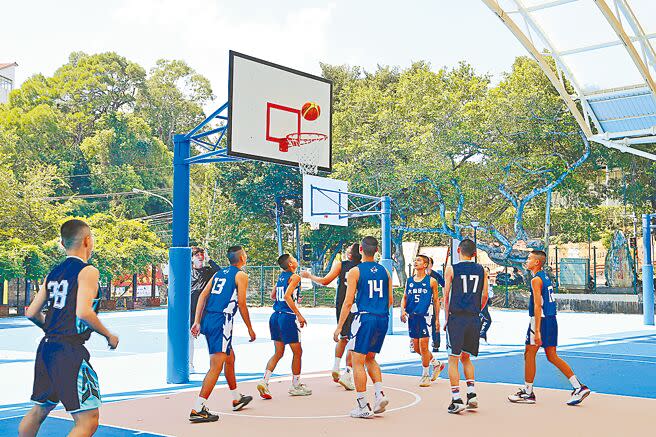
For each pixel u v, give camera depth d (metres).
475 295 8.33
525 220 48.28
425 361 10.30
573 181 43.41
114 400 9.10
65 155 64.38
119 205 63.41
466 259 8.53
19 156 61.31
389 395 9.44
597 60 17.69
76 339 4.96
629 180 43.66
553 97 42.44
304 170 12.87
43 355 4.96
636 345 17.27
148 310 41.09
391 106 49.12
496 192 44.44
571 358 14.12
